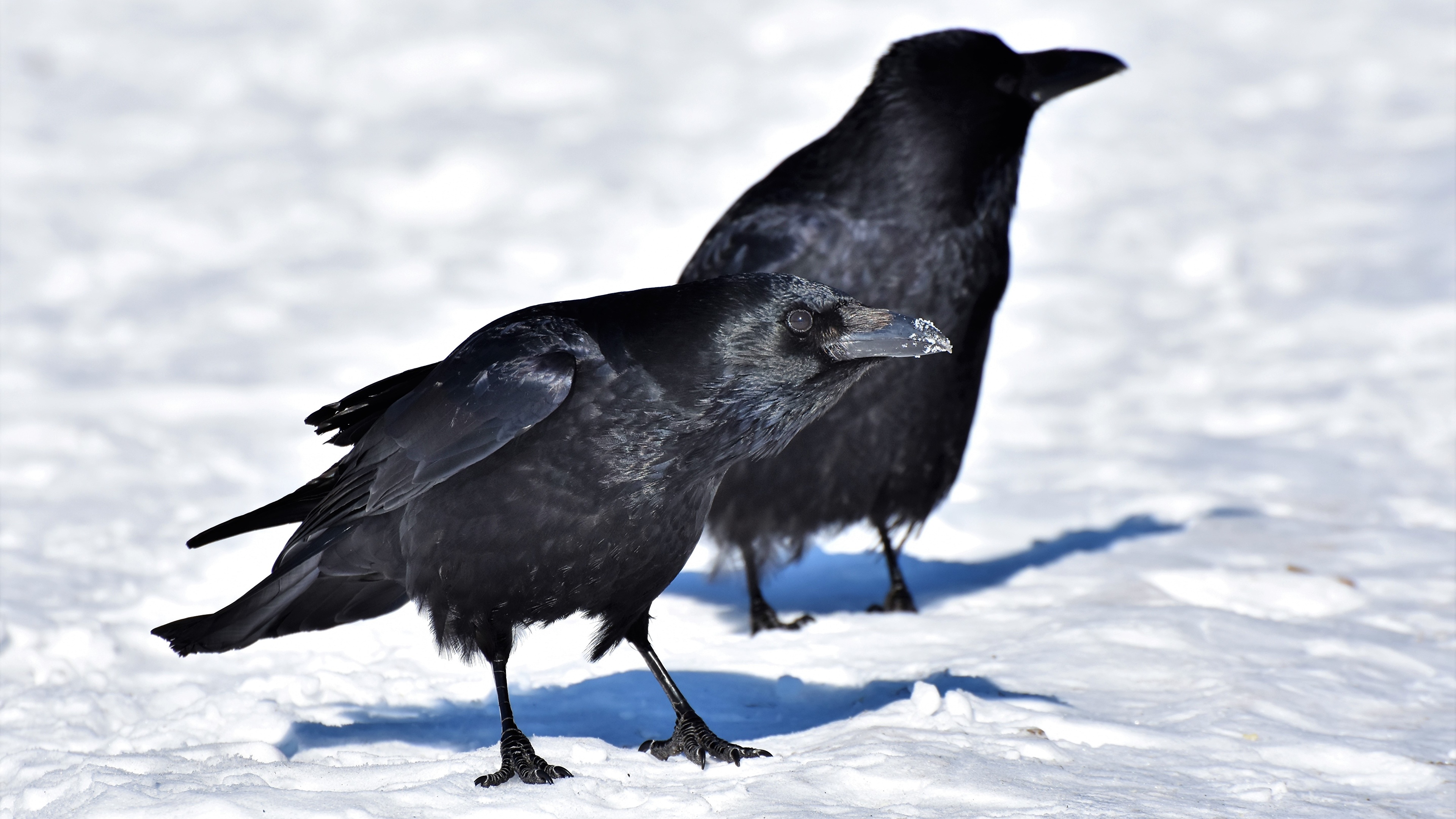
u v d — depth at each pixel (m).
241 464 14.69
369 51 38.59
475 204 27.84
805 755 7.16
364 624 9.92
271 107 34.59
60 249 24.30
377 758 7.28
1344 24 42.28
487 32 39.91
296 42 39.19
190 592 10.69
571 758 7.09
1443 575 11.04
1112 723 7.62
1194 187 29.22
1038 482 14.32
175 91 35.50
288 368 18.62
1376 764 7.29
